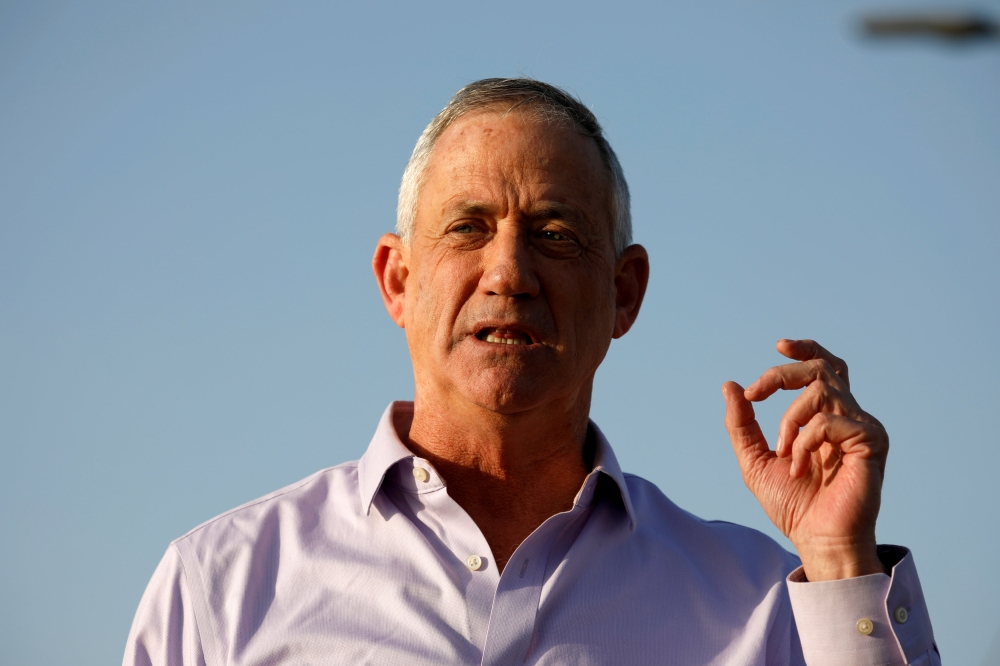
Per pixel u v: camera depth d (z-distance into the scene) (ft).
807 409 9.12
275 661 8.93
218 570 9.52
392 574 9.28
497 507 10.11
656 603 9.52
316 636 8.94
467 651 8.80
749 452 9.50
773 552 10.30
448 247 9.83
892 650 8.61
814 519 9.00
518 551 9.29
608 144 10.80
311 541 9.70
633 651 9.16
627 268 11.30
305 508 10.04
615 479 10.05
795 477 9.11
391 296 10.98
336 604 9.17
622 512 10.12
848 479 8.89
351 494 10.09
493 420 9.69
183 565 9.58
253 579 9.46
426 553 9.36
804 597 8.85
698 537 10.37
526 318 9.43
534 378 9.44
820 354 9.51
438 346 9.71
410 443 10.41
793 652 9.66
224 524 9.89
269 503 10.12
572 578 9.43
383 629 8.96
